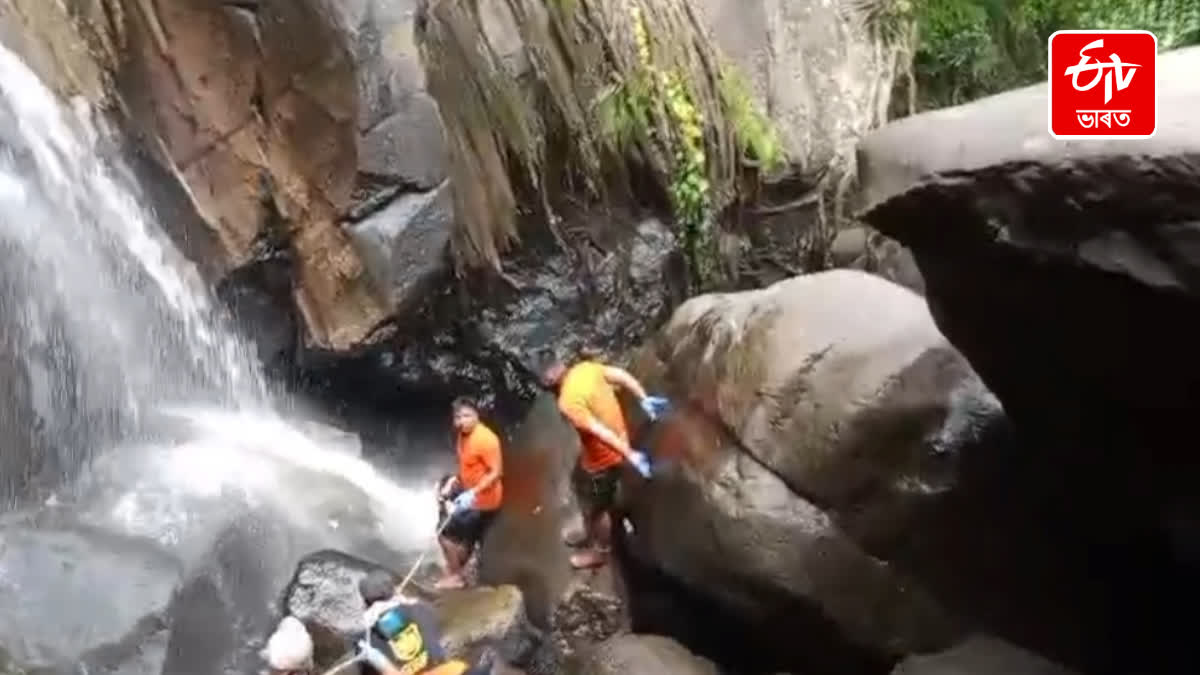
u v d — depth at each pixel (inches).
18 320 313.7
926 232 228.2
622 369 376.5
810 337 314.3
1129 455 249.9
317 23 333.4
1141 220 191.9
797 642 302.4
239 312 360.8
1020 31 530.3
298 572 304.7
